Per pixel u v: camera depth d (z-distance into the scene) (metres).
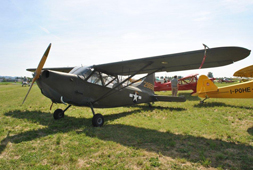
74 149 3.36
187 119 5.90
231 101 10.05
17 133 4.44
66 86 4.98
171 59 4.75
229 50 3.82
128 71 6.26
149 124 5.28
